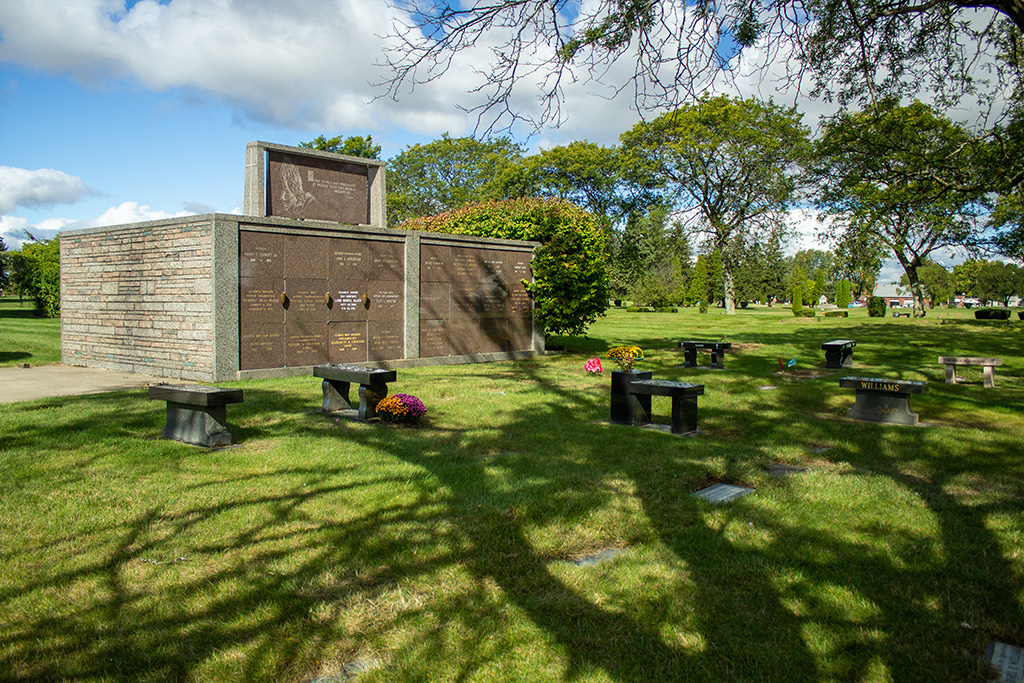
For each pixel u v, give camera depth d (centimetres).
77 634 325
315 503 518
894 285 13250
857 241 2819
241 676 293
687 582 394
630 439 771
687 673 303
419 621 343
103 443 685
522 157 4206
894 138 1356
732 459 686
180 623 338
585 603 365
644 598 373
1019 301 11650
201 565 405
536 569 407
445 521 482
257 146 1306
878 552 443
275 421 831
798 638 334
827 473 646
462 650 317
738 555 435
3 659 302
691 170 4003
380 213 1486
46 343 1856
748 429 868
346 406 904
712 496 568
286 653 312
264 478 580
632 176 4053
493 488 563
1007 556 437
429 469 615
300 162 1380
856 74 834
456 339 1583
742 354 1878
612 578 397
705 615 355
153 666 300
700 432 838
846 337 2473
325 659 309
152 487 550
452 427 827
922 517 509
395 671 299
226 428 736
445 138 4856
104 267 1369
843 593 381
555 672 301
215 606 355
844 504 540
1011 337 2409
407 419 830
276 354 1241
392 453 675
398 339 1455
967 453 736
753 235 4238
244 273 1188
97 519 477
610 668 304
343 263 1341
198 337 1180
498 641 325
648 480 600
